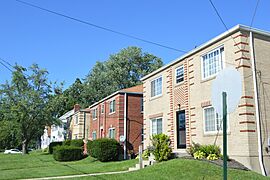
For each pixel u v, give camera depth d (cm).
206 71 1906
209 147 1652
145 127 2606
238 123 1608
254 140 1560
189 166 1504
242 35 1656
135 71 6669
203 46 1917
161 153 1958
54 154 3256
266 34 1708
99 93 6338
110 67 6619
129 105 3303
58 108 4847
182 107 2112
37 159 3350
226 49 1741
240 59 1630
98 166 2288
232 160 1606
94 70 6719
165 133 2305
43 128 4866
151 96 2573
